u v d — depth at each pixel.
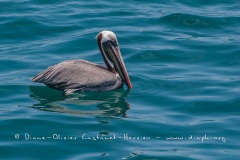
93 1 25.22
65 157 14.05
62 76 17.84
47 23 22.72
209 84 18.27
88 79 17.98
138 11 24.23
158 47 21.02
